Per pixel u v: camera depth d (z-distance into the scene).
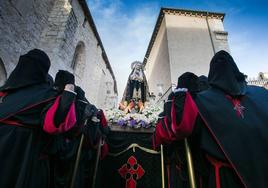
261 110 1.31
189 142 1.61
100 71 14.61
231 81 1.47
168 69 10.55
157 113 3.79
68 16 7.84
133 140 3.53
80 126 2.14
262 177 1.08
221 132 1.28
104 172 3.30
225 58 1.58
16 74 1.75
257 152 1.15
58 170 2.06
